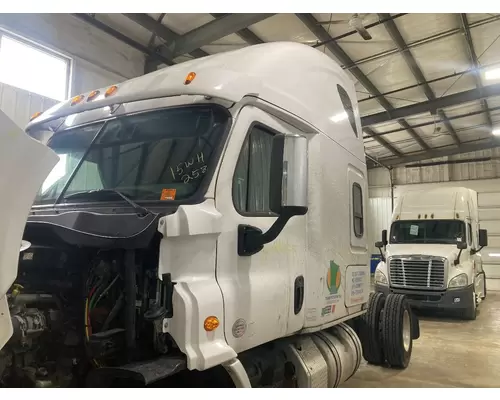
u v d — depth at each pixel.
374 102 12.63
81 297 2.31
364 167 4.64
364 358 6.10
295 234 3.14
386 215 19.75
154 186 2.60
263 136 2.90
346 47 9.54
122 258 2.32
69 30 7.57
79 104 3.25
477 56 10.22
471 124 15.50
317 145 3.47
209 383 2.51
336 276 3.73
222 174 2.49
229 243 2.48
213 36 8.14
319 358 3.49
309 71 3.58
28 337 2.12
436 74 11.11
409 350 6.20
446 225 11.19
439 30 9.08
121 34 8.37
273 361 3.24
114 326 2.31
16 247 1.65
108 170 2.87
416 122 14.85
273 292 2.80
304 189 2.29
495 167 17.77
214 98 2.58
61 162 3.16
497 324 9.93
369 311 5.93
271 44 3.37
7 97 6.63
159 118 2.81
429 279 10.35
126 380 2.21
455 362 6.61
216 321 2.30
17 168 1.64
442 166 18.75
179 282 2.21
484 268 17.27
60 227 2.11
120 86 3.10
